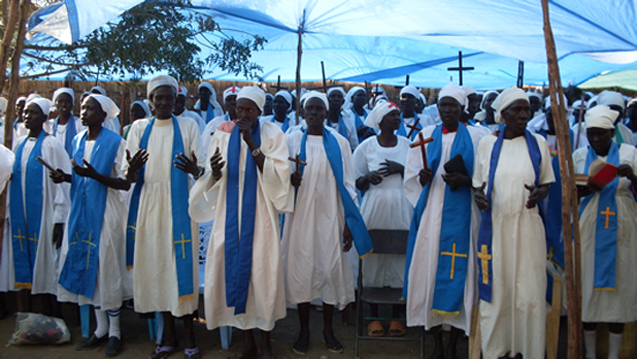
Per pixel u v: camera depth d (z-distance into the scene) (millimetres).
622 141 4621
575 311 3098
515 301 3486
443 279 3818
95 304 4254
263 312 3844
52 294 4969
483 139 3801
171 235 4047
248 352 4031
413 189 4188
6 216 4859
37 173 4773
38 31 4559
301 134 4457
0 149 2938
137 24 5023
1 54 3270
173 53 5238
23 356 4160
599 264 3875
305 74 10656
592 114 4043
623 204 3934
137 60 4898
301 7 5426
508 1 4660
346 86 11391
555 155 4312
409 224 4762
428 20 5340
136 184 4129
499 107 3645
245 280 3824
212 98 7754
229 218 3871
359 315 4281
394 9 5160
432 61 9430
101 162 4324
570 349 3092
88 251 4227
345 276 4254
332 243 4207
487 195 3588
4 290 4848
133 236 4141
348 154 4441
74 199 4355
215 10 5789
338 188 4230
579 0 4441
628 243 3891
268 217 3902
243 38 6926
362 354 4230
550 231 4066
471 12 5008
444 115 4023
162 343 4219
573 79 10078
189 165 3855
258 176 3938
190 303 4012
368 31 5801
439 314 3916
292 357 4152
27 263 4777
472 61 9273
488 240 3584
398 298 4207
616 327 3938
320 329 4824
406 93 6703
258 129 4016
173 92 4215
